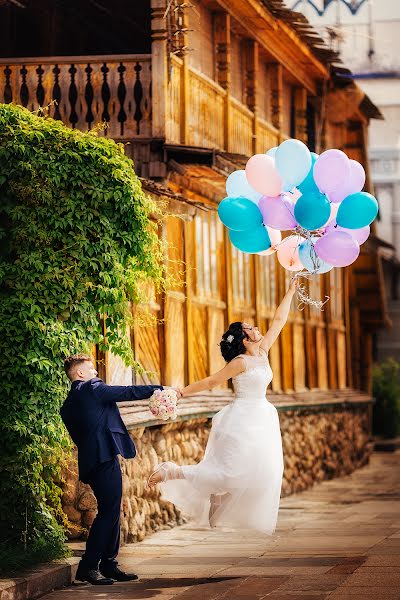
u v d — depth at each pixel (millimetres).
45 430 11805
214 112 18922
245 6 19969
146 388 10812
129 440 10852
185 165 16234
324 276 26828
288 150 10922
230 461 10875
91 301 12250
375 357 45531
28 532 11711
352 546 12984
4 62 16469
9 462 11766
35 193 12078
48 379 11875
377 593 9680
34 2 19531
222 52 19953
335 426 26844
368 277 32219
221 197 19484
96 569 10734
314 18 40500
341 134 29344
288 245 11859
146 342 15719
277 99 23359
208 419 17750
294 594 9789
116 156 12430
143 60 16266
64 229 12156
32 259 11992
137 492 14383
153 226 12836
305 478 23188
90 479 10750
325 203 10953
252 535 14406
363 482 25281
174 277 16953
